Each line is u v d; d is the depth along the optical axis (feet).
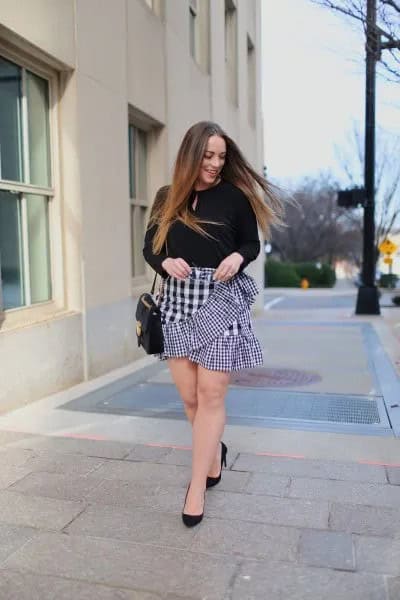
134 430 13.62
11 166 16.42
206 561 7.93
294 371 20.70
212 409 9.03
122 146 21.71
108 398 16.67
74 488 10.32
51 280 18.57
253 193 9.16
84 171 18.92
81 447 12.43
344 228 139.95
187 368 9.30
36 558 8.00
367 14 19.13
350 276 185.26
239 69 43.70
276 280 116.57
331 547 8.27
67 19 17.66
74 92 18.26
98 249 19.94
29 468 11.25
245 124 46.06
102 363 20.20
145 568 7.77
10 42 15.56
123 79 21.63
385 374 20.04
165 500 9.84
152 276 27.04
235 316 8.95
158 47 25.50
